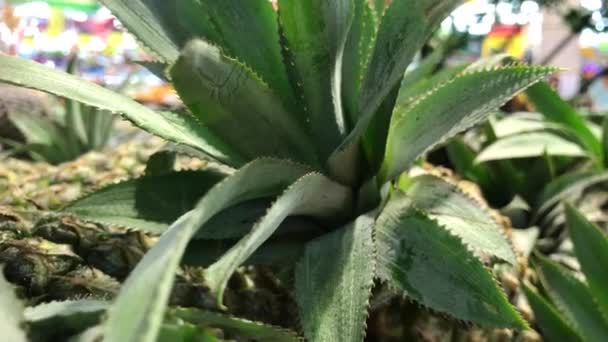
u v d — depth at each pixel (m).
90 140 0.63
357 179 0.27
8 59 0.21
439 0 0.23
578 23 0.76
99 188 0.26
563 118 0.50
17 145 0.60
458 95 0.26
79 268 0.26
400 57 0.24
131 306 0.13
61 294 0.25
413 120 0.27
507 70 0.25
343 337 0.21
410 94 0.34
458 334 0.30
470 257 0.24
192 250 0.26
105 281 0.26
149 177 0.27
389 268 0.25
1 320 0.17
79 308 0.19
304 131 0.26
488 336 0.30
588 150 0.49
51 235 0.27
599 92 0.90
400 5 0.25
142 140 0.51
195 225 0.16
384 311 0.30
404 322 0.30
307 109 0.26
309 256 0.25
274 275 0.29
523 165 0.51
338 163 0.26
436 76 0.34
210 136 0.26
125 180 0.26
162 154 0.30
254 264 0.26
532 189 0.49
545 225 0.47
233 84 0.23
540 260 0.36
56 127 0.62
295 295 0.24
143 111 0.24
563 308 0.34
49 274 0.25
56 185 0.37
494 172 0.50
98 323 0.19
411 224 0.26
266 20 0.26
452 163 0.52
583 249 0.34
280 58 0.27
